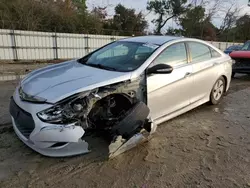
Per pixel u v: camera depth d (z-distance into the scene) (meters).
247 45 9.72
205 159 3.00
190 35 31.11
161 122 3.73
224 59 5.16
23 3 16.25
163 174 2.66
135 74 3.21
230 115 4.65
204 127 4.01
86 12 21.25
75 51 16.48
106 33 21.59
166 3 33.16
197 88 4.38
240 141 3.54
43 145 2.63
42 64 13.19
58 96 2.63
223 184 2.52
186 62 4.11
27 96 2.78
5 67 11.23
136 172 2.67
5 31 13.30
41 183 2.41
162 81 3.54
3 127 3.58
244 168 2.83
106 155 2.94
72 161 2.80
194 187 2.46
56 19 17.67
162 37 4.29
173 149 3.22
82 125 2.72
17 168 2.62
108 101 3.04
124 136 2.98
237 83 8.05
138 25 29.95
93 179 2.52
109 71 3.29
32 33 14.32
